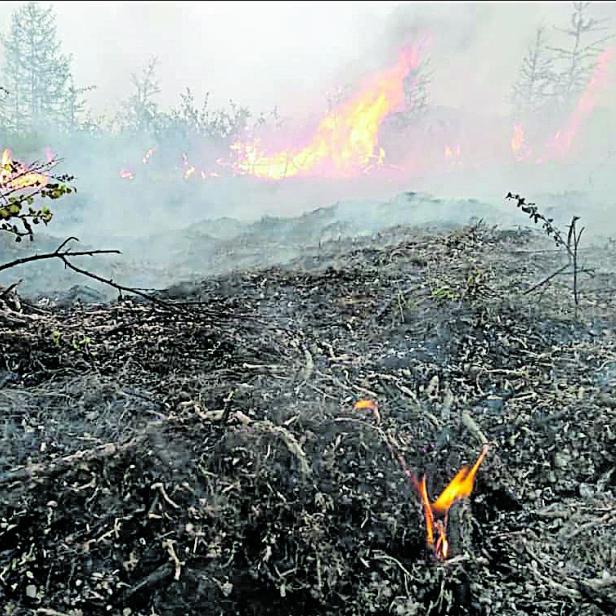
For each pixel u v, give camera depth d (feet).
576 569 6.96
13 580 6.18
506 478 8.05
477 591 6.77
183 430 7.65
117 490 6.95
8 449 7.45
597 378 9.66
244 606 6.35
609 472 8.13
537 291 12.59
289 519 6.93
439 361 10.30
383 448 7.86
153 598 6.25
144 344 10.34
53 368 9.30
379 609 6.52
